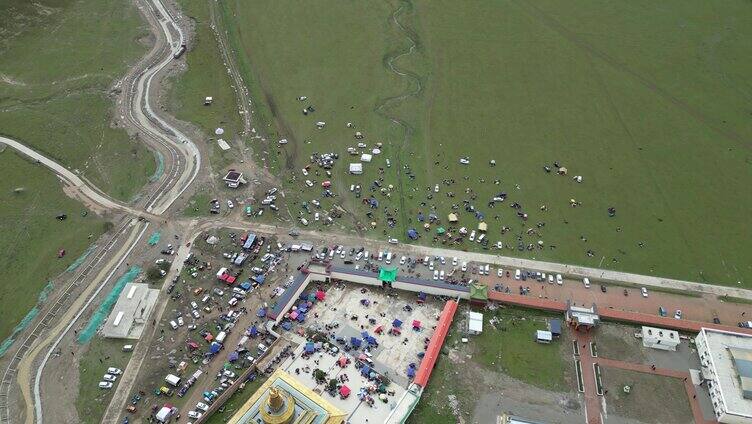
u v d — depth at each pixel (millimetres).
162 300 123375
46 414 106000
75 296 125375
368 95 178375
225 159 156500
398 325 117562
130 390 108812
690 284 125062
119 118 170500
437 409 105688
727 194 146250
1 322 121812
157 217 141750
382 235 136125
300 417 96125
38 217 144250
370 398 105812
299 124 168375
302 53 195250
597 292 123125
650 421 103500
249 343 115500
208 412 104062
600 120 168250
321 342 115250
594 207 142875
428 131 165375
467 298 121688
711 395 105625
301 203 144375
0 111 175750
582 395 107312
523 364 112062
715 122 167250
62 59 193750
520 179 150375
